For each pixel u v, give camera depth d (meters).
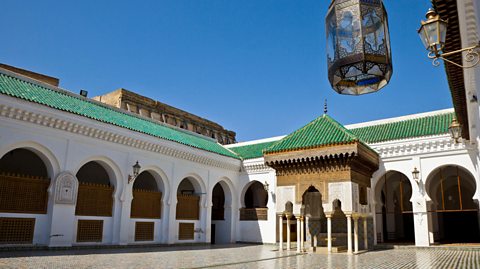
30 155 16.02
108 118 16.23
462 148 15.91
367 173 15.98
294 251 15.01
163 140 17.67
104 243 15.24
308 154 14.41
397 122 19.34
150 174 19.05
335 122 15.56
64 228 13.62
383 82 4.30
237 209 22.33
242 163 22.59
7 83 13.59
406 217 24.28
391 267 9.68
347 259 11.83
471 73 8.52
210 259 11.64
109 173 15.93
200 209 20.16
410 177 16.98
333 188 14.03
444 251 14.95
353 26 3.99
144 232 16.98
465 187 23.47
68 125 13.95
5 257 10.49
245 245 19.31
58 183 13.53
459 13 5.96
